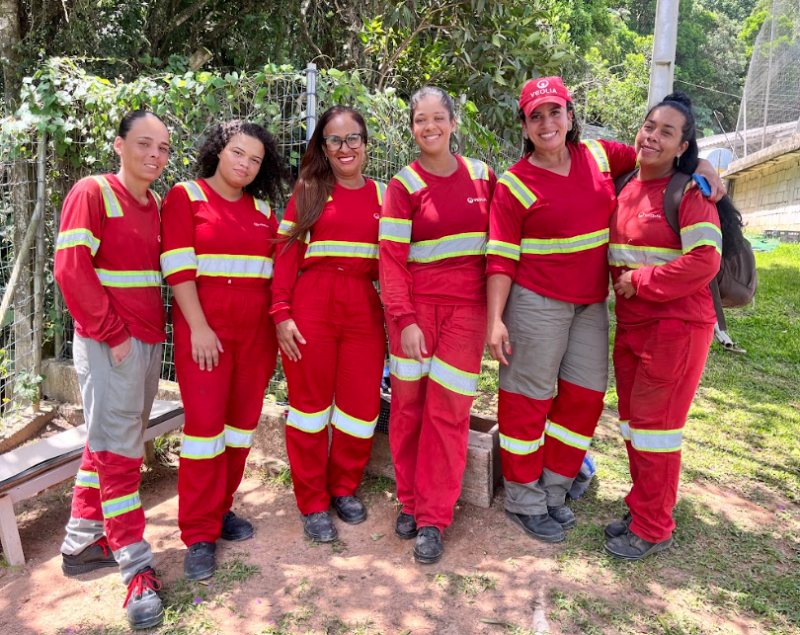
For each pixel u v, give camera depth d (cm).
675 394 274
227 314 290
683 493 346
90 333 255
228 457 313
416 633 249
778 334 639
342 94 384
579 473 346
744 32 4628
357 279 307
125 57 622
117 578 290
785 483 359
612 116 1306
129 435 268
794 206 1548
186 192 286
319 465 321
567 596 266
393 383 308
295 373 309
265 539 316
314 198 298
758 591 268
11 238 467
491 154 614
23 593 280
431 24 656
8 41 507
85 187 257
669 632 245
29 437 448
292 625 254
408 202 287
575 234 282
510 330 297
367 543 311
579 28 2564
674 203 263
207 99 393
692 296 270
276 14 735
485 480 334
